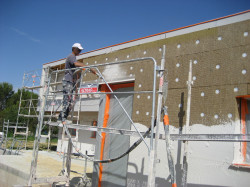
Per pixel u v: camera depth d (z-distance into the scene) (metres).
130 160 4.67
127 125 5.15
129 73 5.23
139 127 4.68
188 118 3.84
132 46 5.37
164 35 4.79
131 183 4.52
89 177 6.93
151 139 2.88
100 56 6.15
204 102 3.81
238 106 3.54
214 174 3.46
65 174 5.04
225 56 3.73
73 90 4.97
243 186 3.16
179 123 4.03
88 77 6.37
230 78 3.60
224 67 3.70
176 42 4.48
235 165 3.25
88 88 4.33
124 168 4.90
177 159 3.88
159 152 4.19
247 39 3.54
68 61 4.73
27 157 9.95
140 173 4.40
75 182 6.03
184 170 3.72
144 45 5.09
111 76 5.68
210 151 3.56
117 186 4.95
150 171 2.80
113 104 5.73
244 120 3.57
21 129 21.48
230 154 3.36
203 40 4.08
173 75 4.34
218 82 3.71
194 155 3.71
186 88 4.08
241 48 3.57
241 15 3.68
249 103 3.65
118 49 5.75
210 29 4.04
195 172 3.64
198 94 3.92
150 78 4.73
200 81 3.94
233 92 3.52
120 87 5.73
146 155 4.39
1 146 14.38
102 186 5.30
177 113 4.10
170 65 4.45
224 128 3.50
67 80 4.72
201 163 3.61
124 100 5.44
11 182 7.09
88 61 6.46
